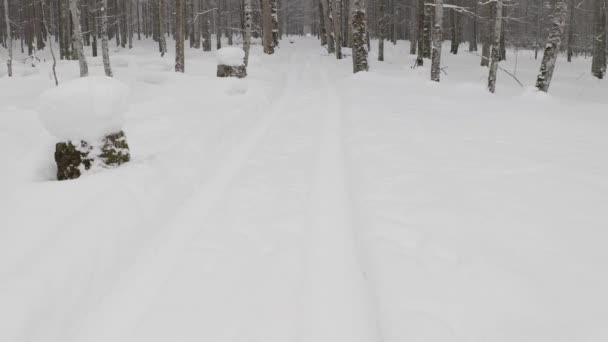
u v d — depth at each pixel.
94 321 3.06
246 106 10.59
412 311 2.79
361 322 2.89
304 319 2.96
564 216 3.99
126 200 4.68
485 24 26.67
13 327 2.78
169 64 21.06
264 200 5.01
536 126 8.13
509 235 3.67
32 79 14.84
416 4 32.59
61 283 3.27
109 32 45.91
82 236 3.86
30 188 4.80
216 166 6.45
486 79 20.73
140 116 9.26
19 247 3.60
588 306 2.68
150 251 3.99
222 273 3.56
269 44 29.52
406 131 7.72
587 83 21.75
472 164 5.72
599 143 6.71
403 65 25.08
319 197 5.00
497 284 2.97
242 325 2.93
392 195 4.76
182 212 4.85
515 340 2.44
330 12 33.91
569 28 34.12
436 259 3.38
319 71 20.45
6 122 8.09
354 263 3.59
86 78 5.54
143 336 2.88
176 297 3.27
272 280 3.42
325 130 8.25
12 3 39.06
